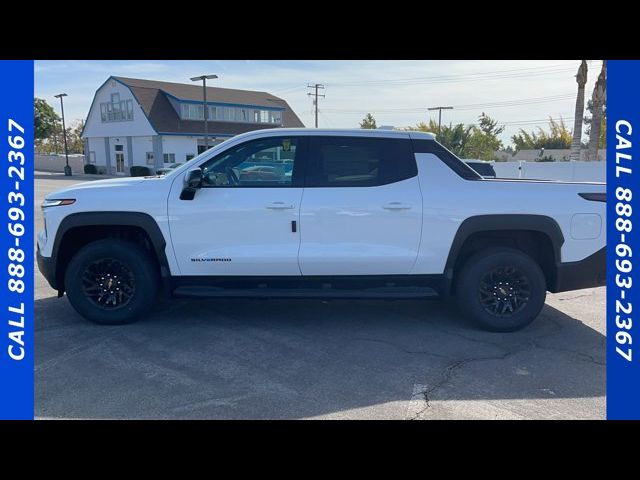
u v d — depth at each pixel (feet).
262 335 17.15
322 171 17.38
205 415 11.94
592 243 17.40
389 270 17.42
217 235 17.24
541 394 13.08
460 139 152.05
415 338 16.99
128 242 17.67
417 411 12.19
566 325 18.48
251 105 172.55
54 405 12.34
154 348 15.90
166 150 154.51
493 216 17.11
